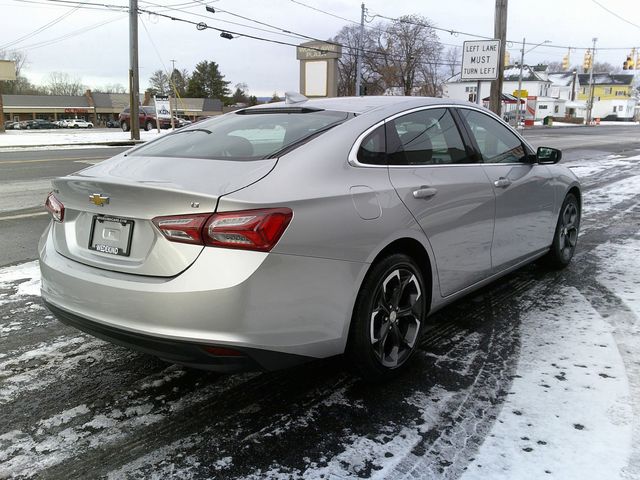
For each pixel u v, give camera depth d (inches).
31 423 105.3
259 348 93.7
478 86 544.1
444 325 151.0
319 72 1433.3
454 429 102.2
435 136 135.9
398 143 124.3
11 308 163.0
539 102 3309.5
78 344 140.4
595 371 123.3
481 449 95.9
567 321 152.9
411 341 124.2
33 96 3548.2
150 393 116.6
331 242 100.4
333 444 98.4
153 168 110.0
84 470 92.0
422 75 2603.3
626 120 4042.8
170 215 94.4
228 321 91.0
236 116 142.9
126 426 104.5
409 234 117.1
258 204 93.0
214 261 91.0
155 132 1354.6
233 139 122.2
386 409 109.5
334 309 102.7
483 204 141.8
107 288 98.8
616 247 235.8
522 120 1974.7
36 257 216.1
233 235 90.7
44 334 146.0
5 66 1513.3
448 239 130.4
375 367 114.2
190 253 92.4
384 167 118.0
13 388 118.3
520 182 159.9
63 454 96.1
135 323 96.0
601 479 87.4
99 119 3752.5
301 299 97.3
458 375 122.8
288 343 97.0
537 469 90.2
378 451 96.0
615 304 165.9
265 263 92.0
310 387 118.7
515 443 97.3
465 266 139.3
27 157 656.4
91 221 107.2
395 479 88.7
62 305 108.3
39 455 95.8
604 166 582.2
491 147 156.1
